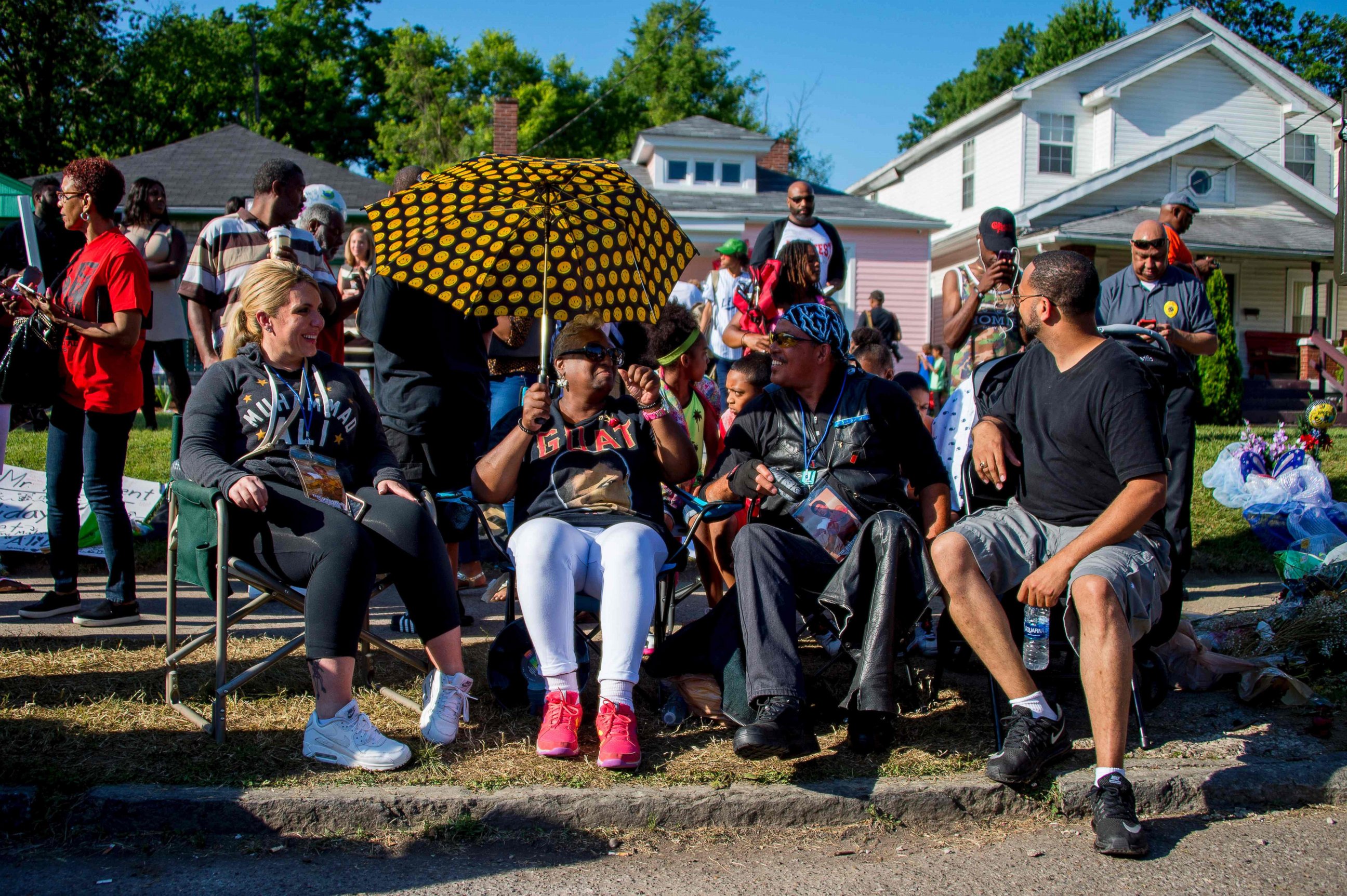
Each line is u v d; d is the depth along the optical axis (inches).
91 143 1359.5
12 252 289.6
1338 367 784.3
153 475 298.5
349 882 104.9
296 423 135.3
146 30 1430.9
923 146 1026.7
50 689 143.9
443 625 131.5
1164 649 161.3
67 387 175.5
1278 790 128.2
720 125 912.3
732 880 107.7
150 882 103.3
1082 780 125.7
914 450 144.9
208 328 193.8
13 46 1272.1
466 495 175.2
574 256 145.6
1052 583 125.6
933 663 171.8
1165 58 878.4
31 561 228.7
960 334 207.2
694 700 141.9
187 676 152.4
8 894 99.9
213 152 884.0
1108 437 131.4
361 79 1716.3
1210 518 288.7
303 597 132.2
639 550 131.1
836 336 143.7
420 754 127.6
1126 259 875.4
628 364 192.7
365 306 173.6
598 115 1706.4
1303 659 165.5
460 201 148.5
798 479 142.1
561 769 125.2
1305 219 912.3
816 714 145.1
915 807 121.9
